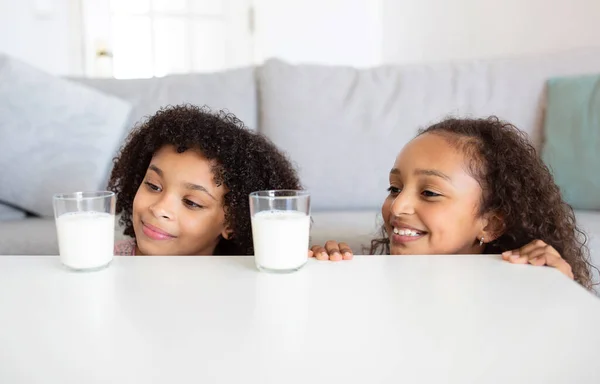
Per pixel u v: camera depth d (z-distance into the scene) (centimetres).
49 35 317
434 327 46
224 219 105
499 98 175
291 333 44
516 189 101
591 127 160
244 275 63
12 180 160
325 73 184
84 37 324
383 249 129
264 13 346
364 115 177
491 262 70
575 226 116
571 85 168
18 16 309
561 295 55
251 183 107
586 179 157
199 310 50
